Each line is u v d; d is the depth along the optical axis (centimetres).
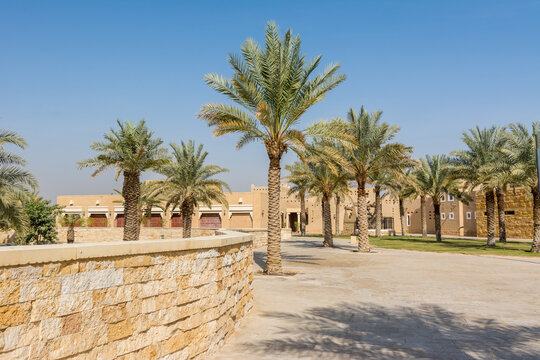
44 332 427
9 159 2289
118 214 6588
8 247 417
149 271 567
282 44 1691
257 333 836
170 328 596
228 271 793
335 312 1038
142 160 2841
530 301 1198
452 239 4947
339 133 1778
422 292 1334
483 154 3472
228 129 1686
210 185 3784
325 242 3388
